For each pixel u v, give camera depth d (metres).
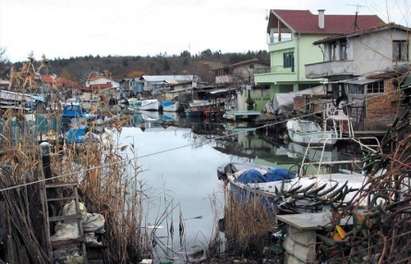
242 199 12.41
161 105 70.06
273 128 40.22
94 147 11.02
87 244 9.39
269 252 10.05
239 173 14.80
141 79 93.25
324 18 48.44
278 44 50.84
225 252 11.35
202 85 73.19
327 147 26.78
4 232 8.38
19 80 11.35
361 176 12.48
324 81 41.00
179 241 12.16
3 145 9.59
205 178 20.81
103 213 10.24
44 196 8.89
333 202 8.72
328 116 27.16
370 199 6.62
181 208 15.21
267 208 11.38
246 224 11.20
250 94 52.62
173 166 24.33
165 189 18.31
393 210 5.54
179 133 40.91
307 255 6.71
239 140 37.16
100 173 10.60
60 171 10.26
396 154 5.78
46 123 11.71
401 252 5.24
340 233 6.29
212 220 13.92
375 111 28.03
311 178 12.40
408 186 5.71
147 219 13.59
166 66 117.06
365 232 5.62
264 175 13.74
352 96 32.72
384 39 35.97
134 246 10.73
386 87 29.45
